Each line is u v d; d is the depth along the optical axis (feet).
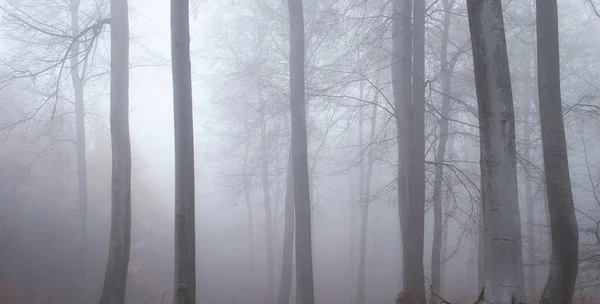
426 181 45.16
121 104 35.29
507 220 19.43
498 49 20.31
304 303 33.19
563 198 28.48
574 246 28.07
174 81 27.43
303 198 34.35
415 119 35.40
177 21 27.63
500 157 19.81
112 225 34.19
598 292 47.78
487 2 20.51
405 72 36.86
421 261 34.63
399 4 40.65
